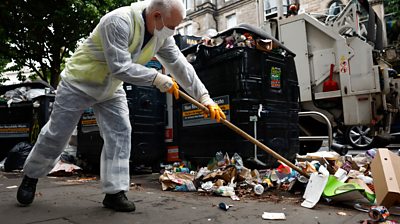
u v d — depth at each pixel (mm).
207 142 3623
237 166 3066
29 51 10000
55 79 10344
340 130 6648
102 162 2289
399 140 7051
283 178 3000
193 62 3832
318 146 6098
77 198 2654
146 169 4387
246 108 3309
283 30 6633
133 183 3473
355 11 6277
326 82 6273
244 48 3324
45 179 3932
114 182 2197
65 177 4141
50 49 10141
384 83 5953
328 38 6230
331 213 2107
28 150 4984
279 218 1979
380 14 11812
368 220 1866
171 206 2342
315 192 2393
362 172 2973
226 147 3420
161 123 4414
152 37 2193
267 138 3410
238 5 19188
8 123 5863
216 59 3539
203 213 2135
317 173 2523
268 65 3543
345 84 6074
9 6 8703
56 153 2344
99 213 2150
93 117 4348
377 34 6832
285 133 3643
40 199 2617
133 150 4074
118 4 9719
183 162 3945
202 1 20500
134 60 2188
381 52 6930
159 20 2064
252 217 2029
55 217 2062
